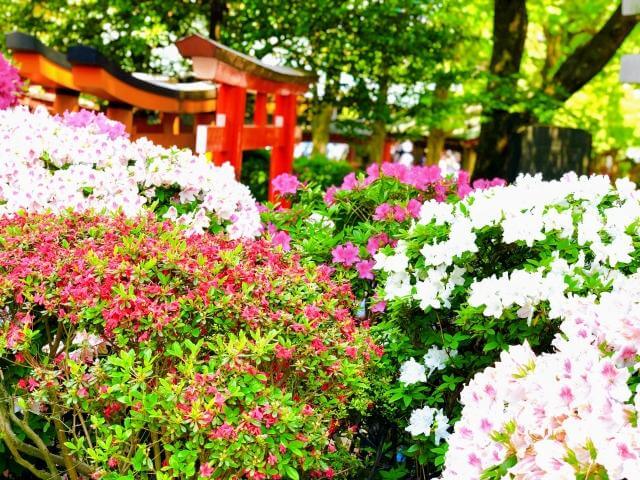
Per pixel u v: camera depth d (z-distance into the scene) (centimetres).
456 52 1519
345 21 1298
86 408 308
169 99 884
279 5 1346
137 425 289
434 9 1313
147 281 322
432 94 1277
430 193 557
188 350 316
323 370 326
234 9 1452
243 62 787
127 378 292
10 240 351
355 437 436
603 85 1848
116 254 328
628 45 1739
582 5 1491
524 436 234
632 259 378
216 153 794
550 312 339
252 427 280
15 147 476
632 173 2497
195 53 727
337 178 1362
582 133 1001
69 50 747
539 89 1203
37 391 311
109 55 1473
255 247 370
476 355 399
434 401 390
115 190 471
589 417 223
